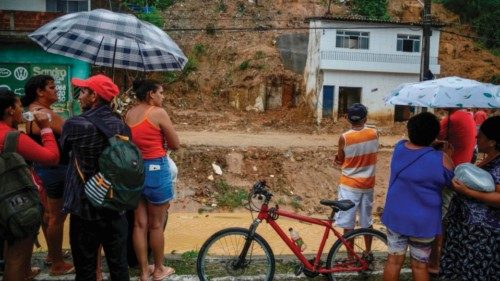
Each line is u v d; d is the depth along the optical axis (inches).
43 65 773.3
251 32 1376.7
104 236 156.8
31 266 205.5
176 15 1439.5
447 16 1641.2
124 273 159.9
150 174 180.7
